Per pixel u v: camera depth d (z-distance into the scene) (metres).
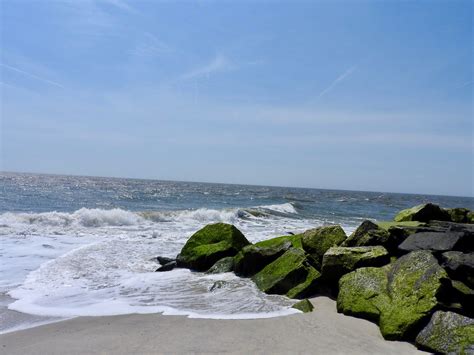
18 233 15.06
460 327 5.48
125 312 7.15
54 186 60.25
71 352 5.23
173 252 13.20
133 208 31.12
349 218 30.50
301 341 5.71
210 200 44.84
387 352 5.42
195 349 5.34
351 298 7.12
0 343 5.59
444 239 8.09
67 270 10.12
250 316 6.91
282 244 10.23
